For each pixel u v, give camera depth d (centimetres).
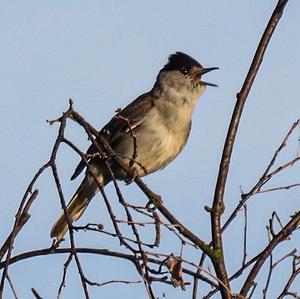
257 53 1034
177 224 970
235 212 985
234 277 962
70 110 941
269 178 991
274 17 1038
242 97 1020
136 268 923
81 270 820
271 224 979
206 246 956
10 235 828
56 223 1416
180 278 871
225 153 1005
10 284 782
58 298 830
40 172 856
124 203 895
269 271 924
